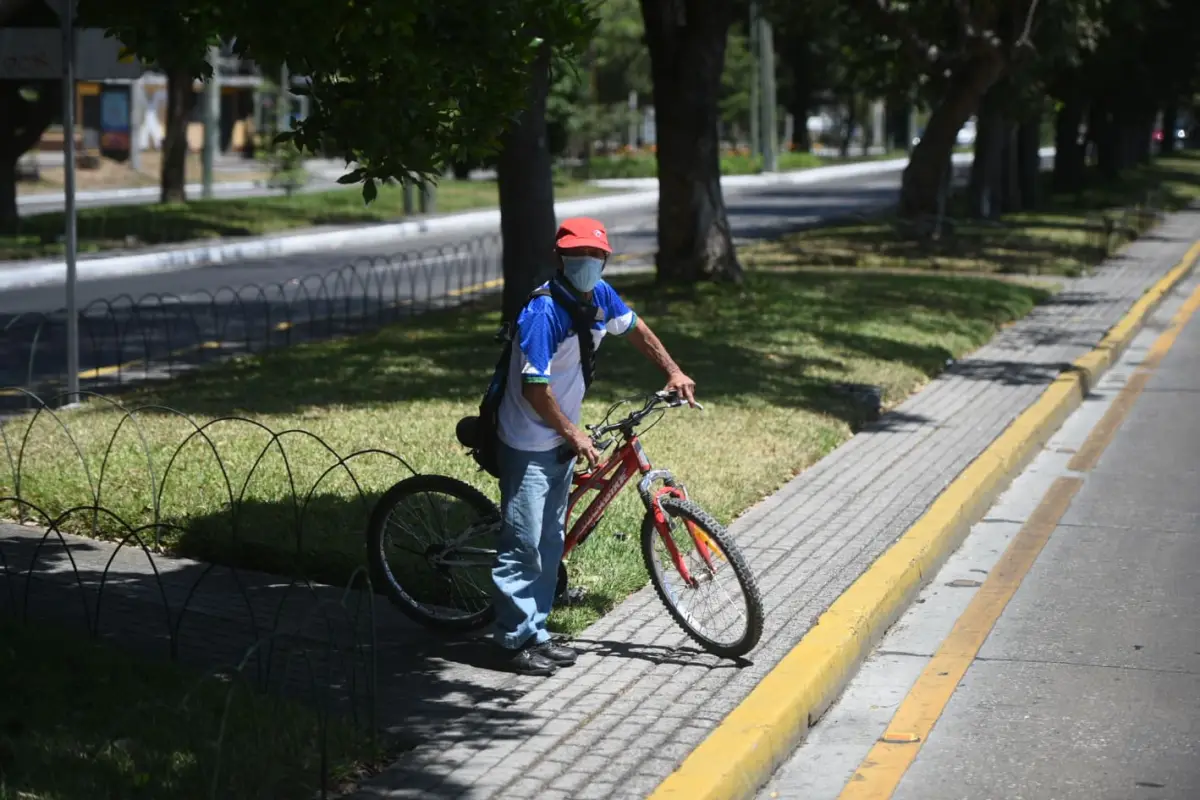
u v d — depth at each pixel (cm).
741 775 482
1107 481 1019
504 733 507
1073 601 736
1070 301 1986
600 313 571
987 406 1212
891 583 699
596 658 595
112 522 768
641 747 495
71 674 541
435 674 573
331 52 588
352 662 551
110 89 5731
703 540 599
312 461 895
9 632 586
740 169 6153
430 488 638
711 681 567
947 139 2602
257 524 751
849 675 616
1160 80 4397
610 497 621
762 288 1864
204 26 596
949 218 2719
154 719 496
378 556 649
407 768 473
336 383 1195
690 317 1633
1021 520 908
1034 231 2998
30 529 784
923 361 1391
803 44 7906
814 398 1159
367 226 3269
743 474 895
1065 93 3753
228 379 1229
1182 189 4862
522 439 564
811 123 11344
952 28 2630
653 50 1855
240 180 5338
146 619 629
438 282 2292
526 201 1437
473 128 641
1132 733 558
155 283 2259
